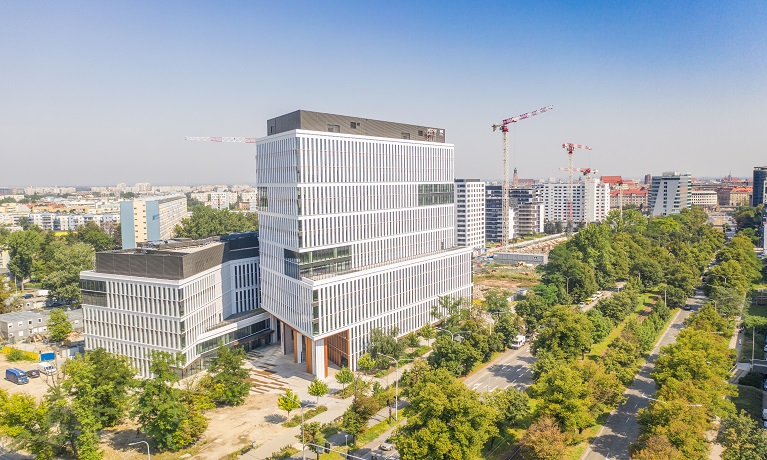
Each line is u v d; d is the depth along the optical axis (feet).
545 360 365.81
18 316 560.20
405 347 455.22
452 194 598.34
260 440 329.52
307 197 431.43
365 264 487.20
